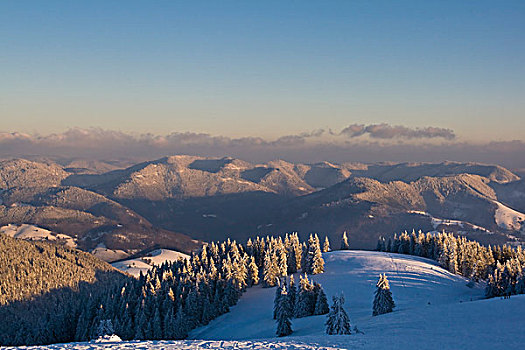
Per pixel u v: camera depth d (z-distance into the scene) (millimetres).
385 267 112438
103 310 89062
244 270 105812
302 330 65062
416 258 133625
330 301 83750
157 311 79125
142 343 37438
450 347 31875
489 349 30766
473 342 32969
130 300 89812
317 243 111875
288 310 71562
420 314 50500
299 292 76438
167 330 77188
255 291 103438
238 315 85062
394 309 70375
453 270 119438
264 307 86938
